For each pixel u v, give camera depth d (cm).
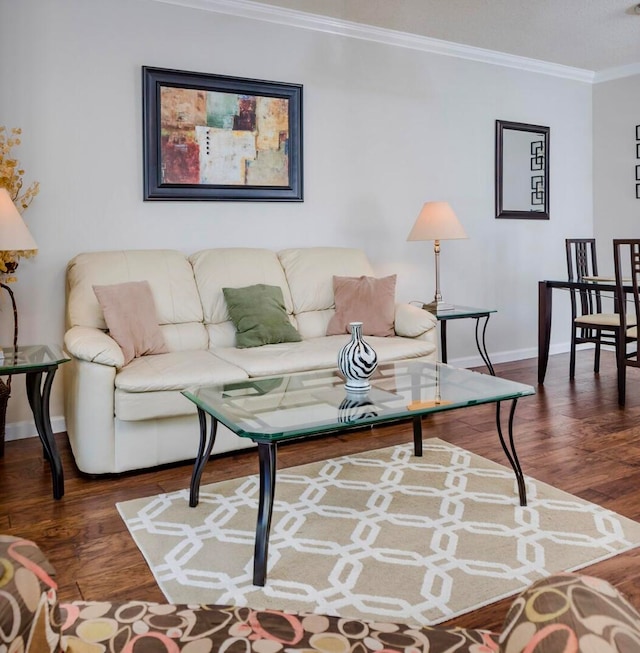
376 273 438
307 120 399
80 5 323
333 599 169
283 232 397
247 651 92
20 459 290
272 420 191
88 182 332
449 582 177
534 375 452
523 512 223
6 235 239
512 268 506
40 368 233
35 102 316
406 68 436
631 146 518
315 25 394
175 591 174
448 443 303
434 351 344
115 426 262
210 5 358
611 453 285
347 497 239
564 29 422
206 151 362
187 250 364
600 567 185
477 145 477
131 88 340
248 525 216
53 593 74
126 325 291
